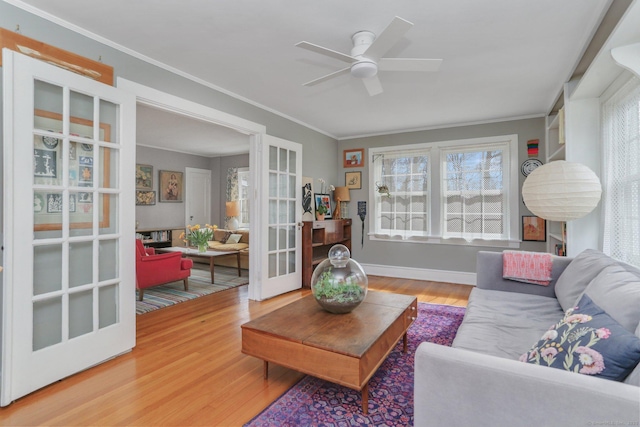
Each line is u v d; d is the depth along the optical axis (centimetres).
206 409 186
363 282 234
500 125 468
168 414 181
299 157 466
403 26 175
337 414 181
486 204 476
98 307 237
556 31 235
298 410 184
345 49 265
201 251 543
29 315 198
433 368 112
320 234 510
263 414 180
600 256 222
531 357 133
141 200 671
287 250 450
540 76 316
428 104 403
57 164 216
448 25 228
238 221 771
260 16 220
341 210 582
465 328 201
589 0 200
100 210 241
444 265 506
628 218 229
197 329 311
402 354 257
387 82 332
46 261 211
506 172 465
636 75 195
